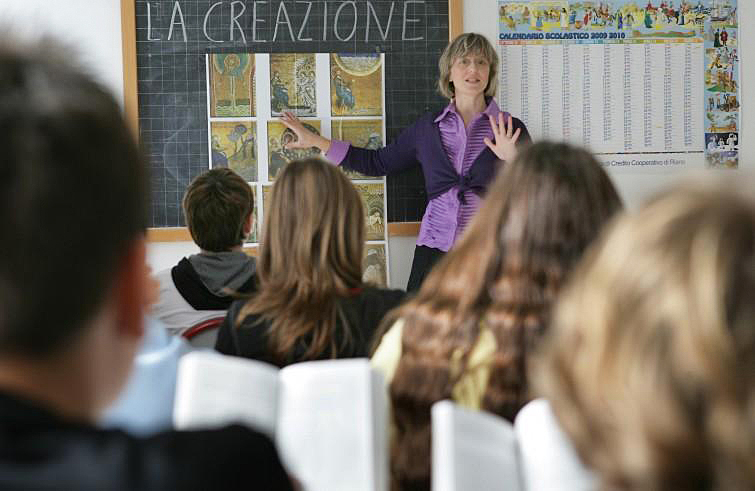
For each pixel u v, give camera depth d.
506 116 4.42
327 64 4.44
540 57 4.48
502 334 1.56
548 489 1.05
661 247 0.55
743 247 0.53
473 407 1.57
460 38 4.30
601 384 0.56
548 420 1.06
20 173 0.60
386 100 4.46
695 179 0.58
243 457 0.68
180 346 1.87
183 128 4.41
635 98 4.54
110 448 0.65
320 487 1.37
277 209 2.31
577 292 0.60
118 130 0.65
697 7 4.55
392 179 4.51
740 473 0.52
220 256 2.97
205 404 1.31
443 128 4.37
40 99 0.62
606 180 1.71
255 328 2.21
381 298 2.28
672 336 0.53
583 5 4.48
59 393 0.64
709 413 0.52
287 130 4.45
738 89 4.59
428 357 1.60
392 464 1.63
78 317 0.62
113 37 4.34
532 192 1.65
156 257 4.43
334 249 2.29
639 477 0.54
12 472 0.62
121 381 0.69
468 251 1.68
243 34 4.40
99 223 0.62
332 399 1.38
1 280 0.60
